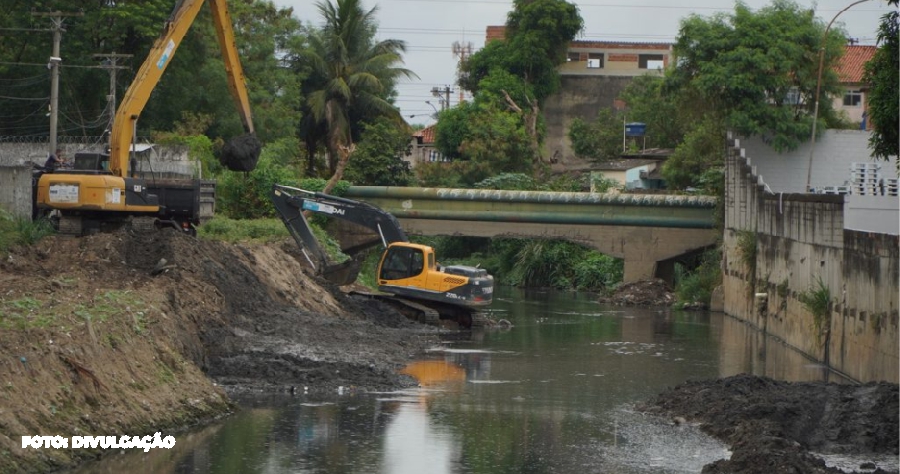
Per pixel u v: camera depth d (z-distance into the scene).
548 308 87.75
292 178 92.94
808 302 59.06
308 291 63.81
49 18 87.75
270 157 94.12
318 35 122.56
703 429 37.84
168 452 32.38
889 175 81.94
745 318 78.44
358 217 69.50
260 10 112.56
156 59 55.44
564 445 35.44
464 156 126.25
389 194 95.25
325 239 87.62
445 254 135.38
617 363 55.25
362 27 123.19
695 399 41.41
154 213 56.69
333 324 57.28
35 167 54.53
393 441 35.19
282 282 61.81
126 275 46.66
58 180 50.12
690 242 94.44
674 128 134.12
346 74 122.06
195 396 37.53
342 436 35.56
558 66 139.88
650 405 42.22
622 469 32.41
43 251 48.50
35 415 29.75
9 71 91.62
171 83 93.19
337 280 69.50
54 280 42.09
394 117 126.19
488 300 69.38
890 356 45.69
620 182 122.38
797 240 64.75
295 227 69.31
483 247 133.62
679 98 94.25
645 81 141.38
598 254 111.50
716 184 95.62
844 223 54.84
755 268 77.12
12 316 34.12
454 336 65.25
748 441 34.25
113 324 36.66
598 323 76.12
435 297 68.31
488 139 122.69
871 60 48.53
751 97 89.88
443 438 35.97
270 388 42.56
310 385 43.56
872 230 60.50
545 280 114.62
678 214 94.19
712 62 89.88
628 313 84.62
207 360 43.66
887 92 46.59
